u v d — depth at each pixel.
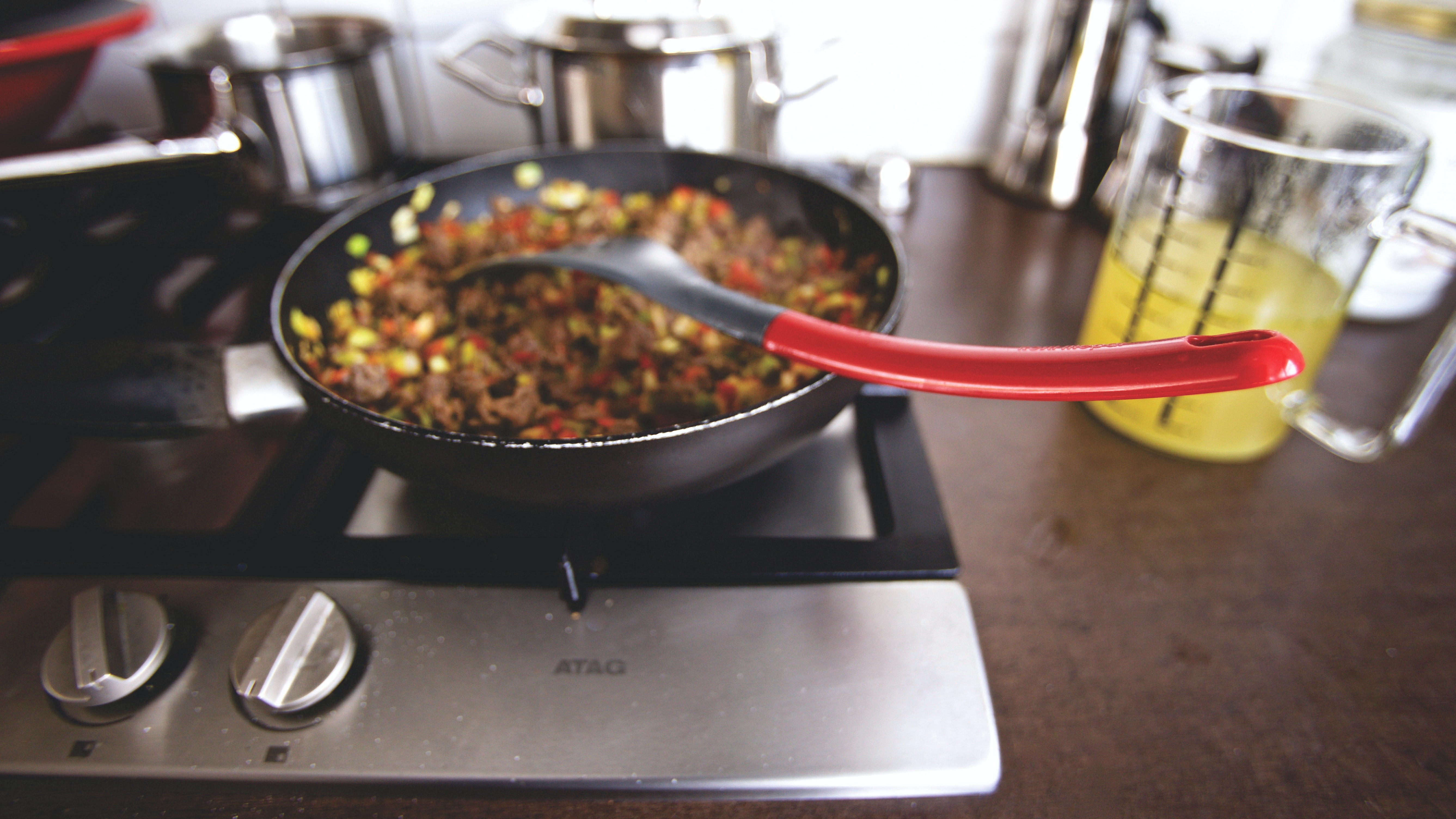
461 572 0.41
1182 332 0.51
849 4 0.89
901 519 0.44
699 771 0.34
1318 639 0.41
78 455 0.50
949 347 0.34
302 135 0.73
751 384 0.48
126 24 0.64
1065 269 0.76
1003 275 0.75
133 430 0.41
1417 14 0.60
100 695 0.34
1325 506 0.50
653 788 0.34
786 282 0.60
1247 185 0.46
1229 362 0.28
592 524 0.41
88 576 0.41
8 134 0.63
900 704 0.36
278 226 0.74
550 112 0.76
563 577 0.38
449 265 0.61
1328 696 0.39
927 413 0.58
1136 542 0.47
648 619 0.39
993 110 0.97
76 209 0.68
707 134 0.73
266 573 0.41
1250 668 0.40
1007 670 0.40
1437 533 0.48
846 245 0.60
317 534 0.43
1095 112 0.83
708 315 0.42
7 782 0.34
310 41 0.82
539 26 0.71
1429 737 0.37
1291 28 0.82
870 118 0.98
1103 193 0.84
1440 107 0.59
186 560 0.41
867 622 0.39
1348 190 0.45
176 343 0.49
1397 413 0.51
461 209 0.65
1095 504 0.50
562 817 0.34
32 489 0.48
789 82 0.94
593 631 0.39
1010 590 0.44
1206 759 0.36
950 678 0.37
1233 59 0.74
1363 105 0.52
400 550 0.42
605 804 0.34
